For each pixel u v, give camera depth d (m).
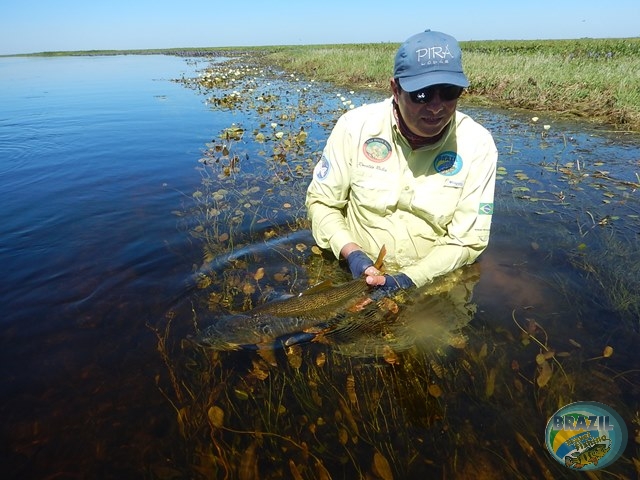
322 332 1.18
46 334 1.17
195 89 6.54
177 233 1.73
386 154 1.26
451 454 0.85
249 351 1.11
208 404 0.97
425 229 1.32
